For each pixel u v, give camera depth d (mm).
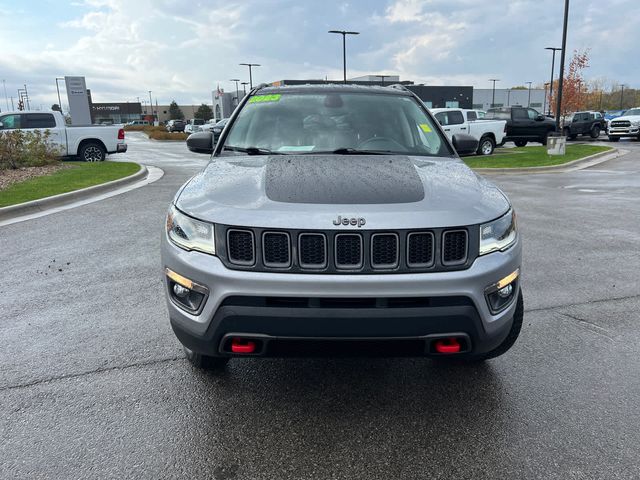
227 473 2348
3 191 10242
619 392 3006
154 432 2652
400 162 3238
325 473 2342
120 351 3572
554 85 43531
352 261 2402
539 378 3182
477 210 2553
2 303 4512
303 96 4168
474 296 2445
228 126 3988
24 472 2348
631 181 13023
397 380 3180
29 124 17344
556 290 4766
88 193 10555
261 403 2922
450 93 65250
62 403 2922
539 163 16938
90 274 5316
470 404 2900
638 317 4121
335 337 2393
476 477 2307
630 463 2383
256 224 2404
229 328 2453
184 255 2568
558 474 2318
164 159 21594
